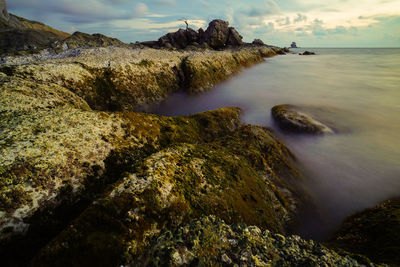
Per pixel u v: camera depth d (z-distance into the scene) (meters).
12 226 8.28
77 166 11.38
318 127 28.05
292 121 28.72
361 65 102.31
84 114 15.45
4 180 8.95
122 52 49.53
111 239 7.69
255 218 11.86
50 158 10.75
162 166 11.62
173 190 10.37
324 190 18.70
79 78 30.72
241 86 57.59
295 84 60.56
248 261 6.79
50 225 9.16
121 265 7.20
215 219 8.75
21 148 10.69
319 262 6.91
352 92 51.25
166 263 6.50
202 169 12.81
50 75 27.62
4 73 23.69
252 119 31.23
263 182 15.39
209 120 24.27
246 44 152.00
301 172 19.61
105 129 14.75
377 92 50.84
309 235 13.68
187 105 42.44
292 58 138.50
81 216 8.17
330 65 102.00
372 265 7.43
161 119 20.05
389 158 23.72
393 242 10.39
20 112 14.53
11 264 7.82
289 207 14.74
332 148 25.38
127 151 14.05
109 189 9.50
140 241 7.98
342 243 12.30
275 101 44.34
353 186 19.28
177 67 50.53
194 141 19.56
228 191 12.16
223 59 71.25
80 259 7.08
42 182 9.78
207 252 6.93
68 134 12.84
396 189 18.72
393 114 36.16
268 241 7.97
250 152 17.77
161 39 121.38
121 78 36.06
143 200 9.20
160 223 8.93
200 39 125.62
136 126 16.70
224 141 19.55
